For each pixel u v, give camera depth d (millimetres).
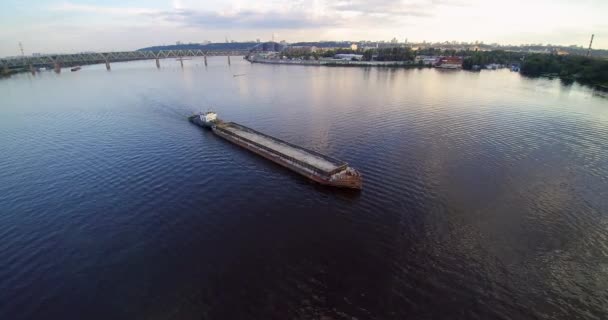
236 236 46281
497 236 45281
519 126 100125
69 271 40156
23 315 33781
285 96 161875
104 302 35281
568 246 43250
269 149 77125
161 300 35312
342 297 35062
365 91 175000
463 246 43250
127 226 49406
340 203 55062
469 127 99062
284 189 60812
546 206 53000
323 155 72750
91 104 147500
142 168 71312
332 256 41562
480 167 68312
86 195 59281
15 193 60531
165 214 52469
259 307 33938
